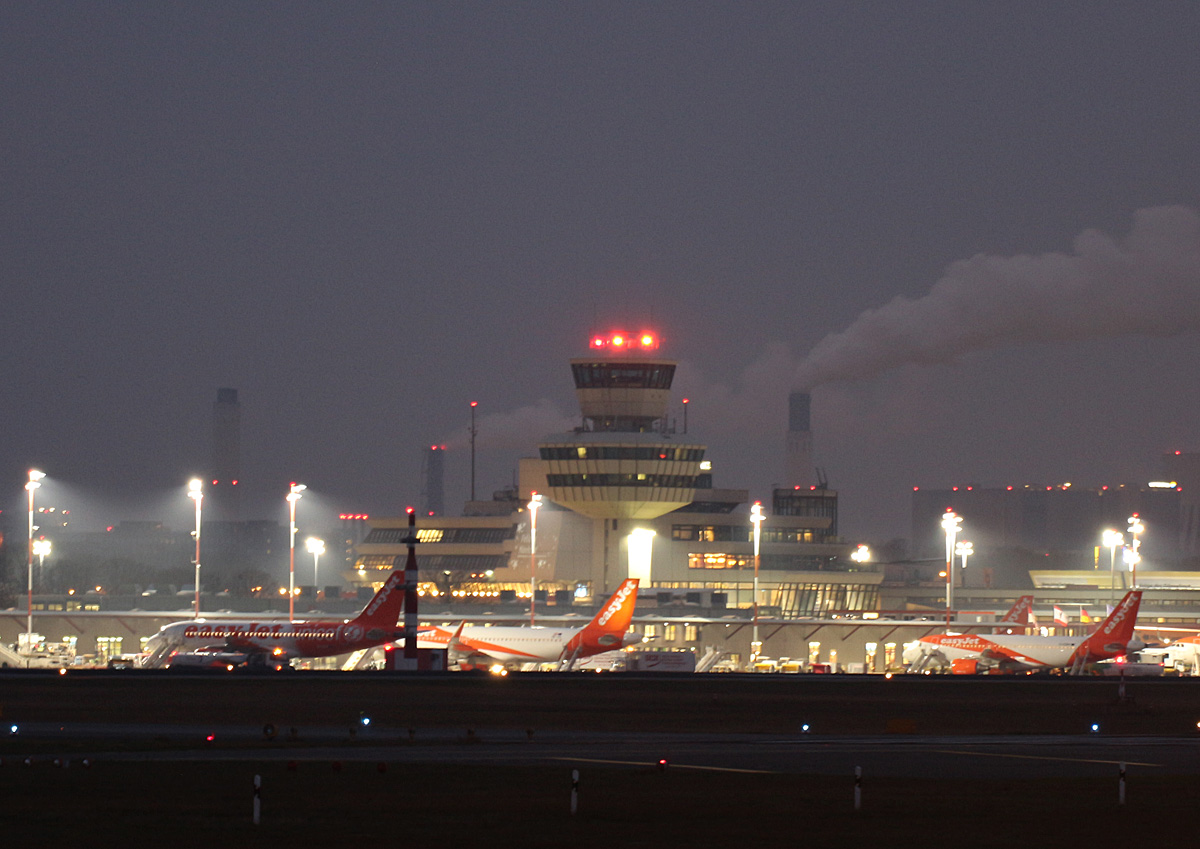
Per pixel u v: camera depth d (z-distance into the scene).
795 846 177.50
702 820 196.00
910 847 177.88
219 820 191.38
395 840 177.25
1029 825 195.50
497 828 187.12
